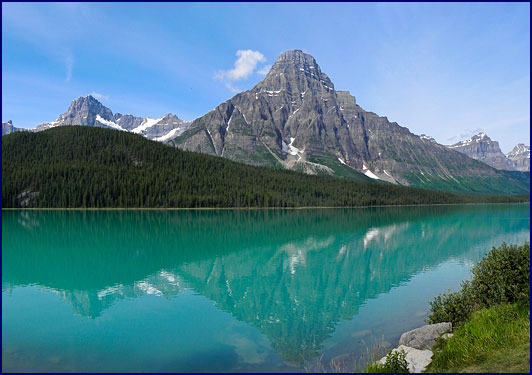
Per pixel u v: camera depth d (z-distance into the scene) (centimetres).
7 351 1802
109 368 1625
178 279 3450
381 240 6512
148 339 1952
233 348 1842
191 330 2084
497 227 9062
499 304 1748
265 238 6800
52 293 2922
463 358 1312
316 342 1897
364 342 1877
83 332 2055
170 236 7056
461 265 4188
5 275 3600
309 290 3052
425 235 7331
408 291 2995
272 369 1580
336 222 10750
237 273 3750
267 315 2372
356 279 3462
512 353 1240
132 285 3194
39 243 5984
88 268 3981
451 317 1848
